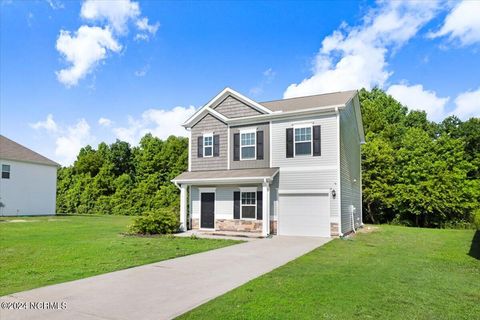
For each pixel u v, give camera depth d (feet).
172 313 16.39
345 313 16.34
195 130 65.26
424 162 88.38
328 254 34.94
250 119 59.31
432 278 24.26
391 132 116.37
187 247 40.09
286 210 54.90
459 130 108.37
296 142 55.42
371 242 45.39
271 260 31.53
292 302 17.98
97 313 16.40
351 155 66.08
